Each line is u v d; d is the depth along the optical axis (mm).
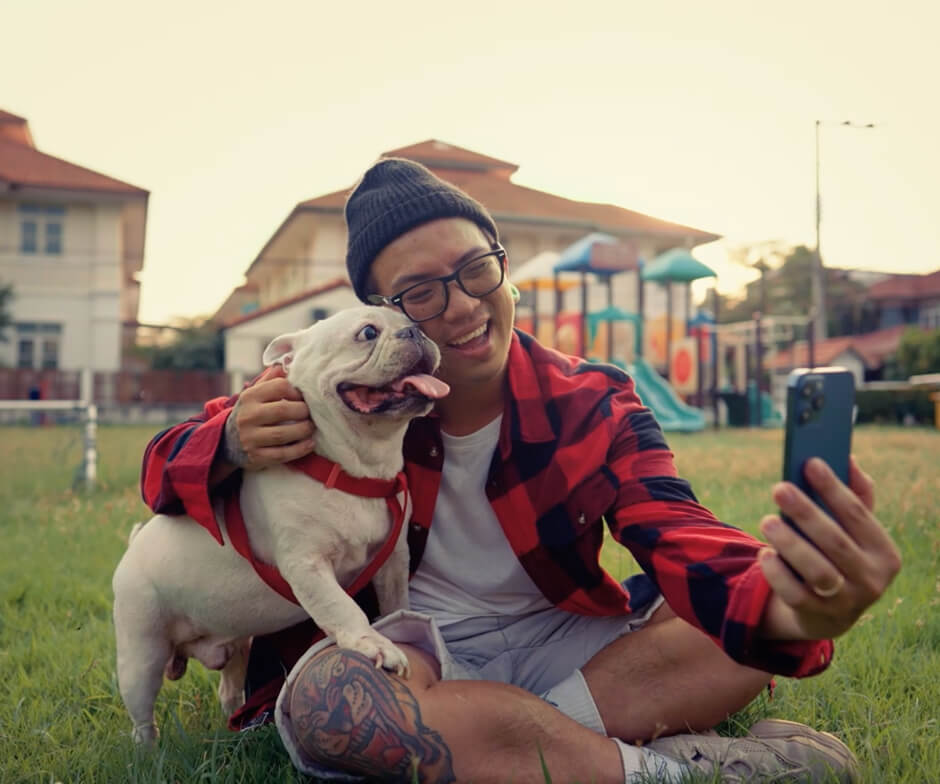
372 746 906
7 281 11438
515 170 16203
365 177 1212
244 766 1047
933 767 979
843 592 733
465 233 1126
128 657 1205
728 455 4727
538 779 921
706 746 989
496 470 1132
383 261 1147
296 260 14859
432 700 934
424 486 1173
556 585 1131
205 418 1234
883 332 19078
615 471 1098
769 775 953
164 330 15062
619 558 1968
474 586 1186
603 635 1157
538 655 1148
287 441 1057
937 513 2492
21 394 10922
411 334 1060
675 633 1060
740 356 11078
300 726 945
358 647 976
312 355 1089
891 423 10586
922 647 1448
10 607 1884
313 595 1042
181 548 1168
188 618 1203
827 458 761
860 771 971
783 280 21734
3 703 1338
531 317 9734
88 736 1196
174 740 1146
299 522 1065
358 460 1086
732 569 911
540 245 13984
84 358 11656
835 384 771
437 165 15719
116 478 4039
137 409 11336
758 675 1050
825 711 1203
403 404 1059
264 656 1242
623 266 8570
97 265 11672
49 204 11570
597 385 1171
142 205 11867
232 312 22625
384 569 1168
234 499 1124
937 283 19906
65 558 2299
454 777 908
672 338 9586
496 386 1156
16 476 4230
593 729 1032
